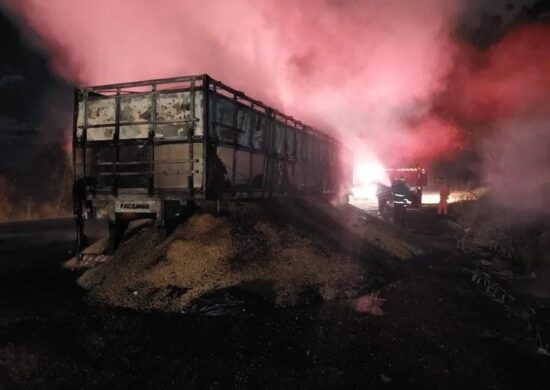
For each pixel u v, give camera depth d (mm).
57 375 3844
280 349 4449
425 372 4008
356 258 8133
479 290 6988
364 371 3982
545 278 7578
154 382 3729
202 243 6938
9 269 8047
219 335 4816
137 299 5945
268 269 6586
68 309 5715
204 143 7230
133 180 7785
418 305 6102
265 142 9672
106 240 8500
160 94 7523
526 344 4754
